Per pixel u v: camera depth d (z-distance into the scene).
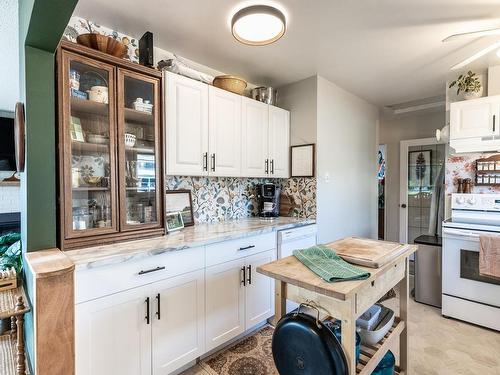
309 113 2.87
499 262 2.15
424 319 2.51
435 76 2.82
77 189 1.59
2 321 1.76
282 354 1.13
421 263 2.88
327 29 1.95
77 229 1.54
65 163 1.46
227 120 2.35
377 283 1.27
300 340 1.06
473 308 2.38
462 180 2.69
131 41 2.05
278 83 3.01
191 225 2.37
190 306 1.74
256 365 1.84
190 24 1.88
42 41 1.31
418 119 4.32
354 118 3.46
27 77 1.34
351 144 3.40
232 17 1.79
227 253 1.96
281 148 2.92
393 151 4.60
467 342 2.12
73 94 1.53
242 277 2.07
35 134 1.37
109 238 1.64
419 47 2.21
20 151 1.51
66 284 1.10
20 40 1.58
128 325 1.46
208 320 1.85
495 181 2.51
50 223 1.43
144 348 1.52
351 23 1.88
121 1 1.63
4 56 2.49
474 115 2.45
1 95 3.64
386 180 4.68
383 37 2.06
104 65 1.61
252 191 3.03
